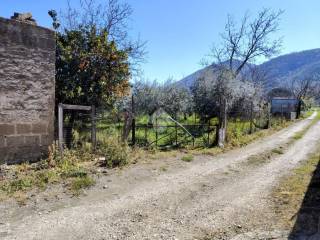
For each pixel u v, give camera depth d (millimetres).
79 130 14109
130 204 6969
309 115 49469
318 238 5316
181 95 29641
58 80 13969
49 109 10906
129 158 11109
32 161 10461
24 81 10242
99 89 14594
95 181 8609
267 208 6816
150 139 15062
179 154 12961
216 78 25234
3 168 9195
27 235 5312
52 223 5832
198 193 7879
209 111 24438
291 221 6039
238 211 6633
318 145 16766
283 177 9656
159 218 6191
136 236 5371
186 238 5324
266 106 27125
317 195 7629
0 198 7016
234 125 20422
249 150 14742
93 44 14500
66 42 14430
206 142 15211
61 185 8117
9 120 9930
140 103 29344
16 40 10008
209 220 6121
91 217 6168
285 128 26266
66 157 10453
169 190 8078
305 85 70312
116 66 14945
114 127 15414
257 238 5332
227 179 9359
